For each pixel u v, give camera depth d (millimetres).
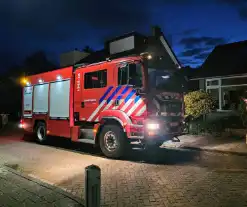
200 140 10820
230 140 10547
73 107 9594
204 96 12844
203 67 16906
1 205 4371
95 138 8547
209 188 5172
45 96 11062
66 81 9922
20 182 5621
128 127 7473
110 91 8164
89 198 3787
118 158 8133
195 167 6863
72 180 5938
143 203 4484
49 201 4527
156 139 7363
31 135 14289
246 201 4484
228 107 15117
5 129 17719
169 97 8008
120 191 5090
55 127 10398
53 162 7738
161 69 7910
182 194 4871
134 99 7480
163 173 6328
